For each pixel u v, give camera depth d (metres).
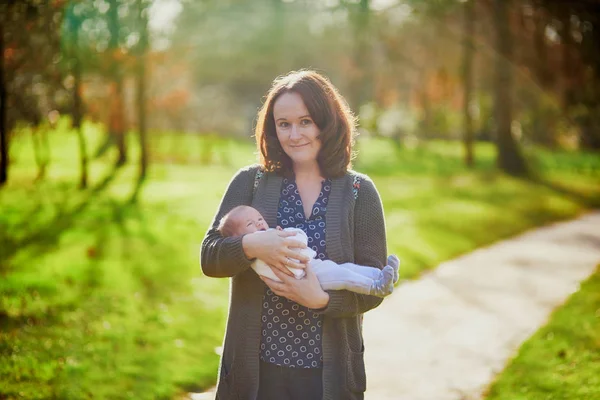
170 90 33.81
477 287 9.47
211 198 19.03
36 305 7.31
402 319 7.76
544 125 38.16
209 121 47.88
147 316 7.25
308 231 2.58
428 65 46.28
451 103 47.38
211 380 5.57
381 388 5.54
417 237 13.10
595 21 24.12
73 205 16.61
